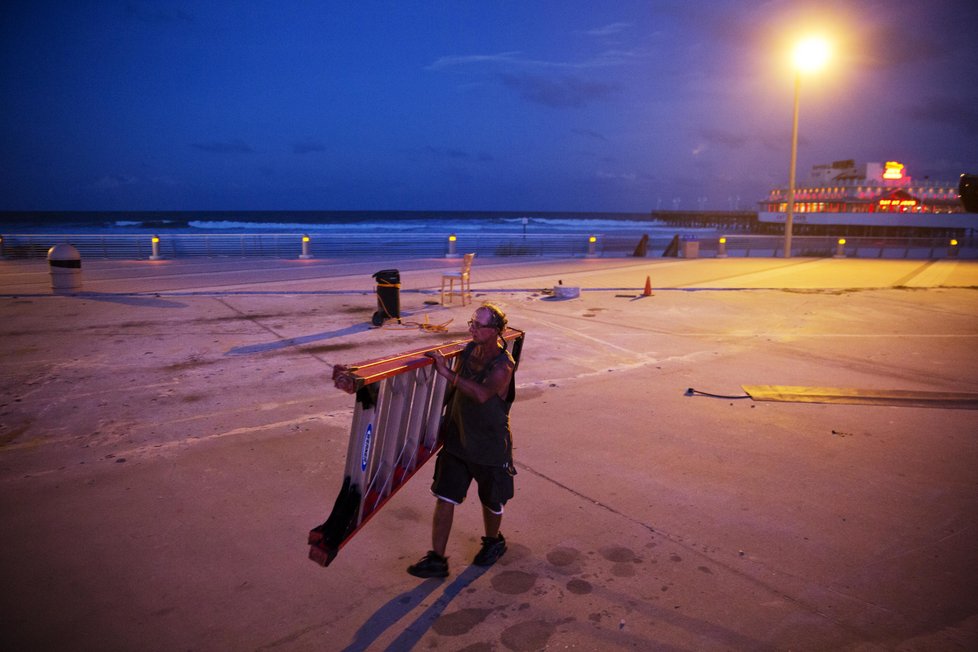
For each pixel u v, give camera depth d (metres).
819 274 20.92
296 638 3.12
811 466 5.31
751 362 8.83
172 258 25.06
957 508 4.60
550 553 3.93
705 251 34.22
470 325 3.47
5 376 7.57
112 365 8.15
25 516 4.27
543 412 6.58
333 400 6.84
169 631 3.16
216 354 8.81
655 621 3.29
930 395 7.23
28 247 24.36
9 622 3.20
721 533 4.19
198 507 4.43
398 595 3.49
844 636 3.19
